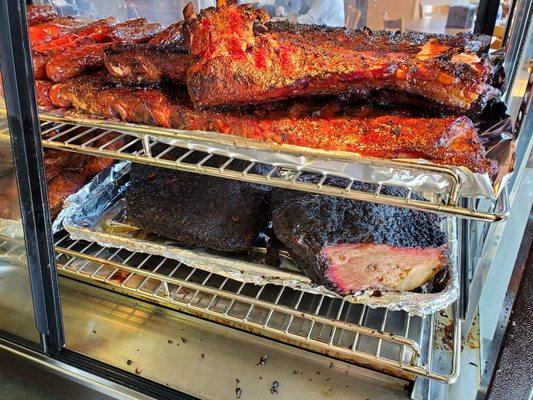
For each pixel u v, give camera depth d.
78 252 1.15
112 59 1.05
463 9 1.81
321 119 0.89
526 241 0.61
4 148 0.80
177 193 1.17
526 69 0.98
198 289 1.05
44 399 1.06
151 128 0.97
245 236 1.08
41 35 1.33
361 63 0.83
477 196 0.76
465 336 1.03
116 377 0.93
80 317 1.17
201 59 0.90
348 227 0.94
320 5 1.81
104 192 1.33
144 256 1.22
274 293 1.11
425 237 0.92
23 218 0.85
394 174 0.81
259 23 0.96
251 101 0.92
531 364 0.63
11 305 0.98
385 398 0.96
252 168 1.13
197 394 0.98
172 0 1.73
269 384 1.00
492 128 0.83
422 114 0.86
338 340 1.03
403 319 1.04
